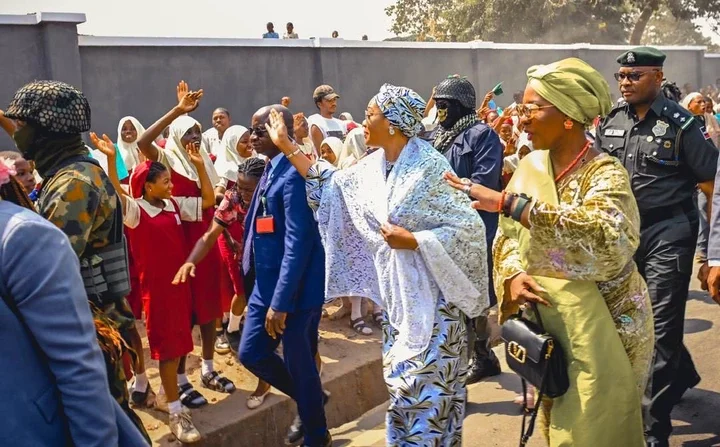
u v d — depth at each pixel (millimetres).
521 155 5973
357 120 13938
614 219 2504
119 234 3031
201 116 11734
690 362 4129
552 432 2682
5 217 1860
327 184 3355
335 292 3381
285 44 12680
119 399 2707
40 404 1870
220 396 4719
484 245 3119
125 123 6320
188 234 4832
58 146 2828
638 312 2725
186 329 4219
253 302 3996
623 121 3953
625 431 2625
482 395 4762
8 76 9461
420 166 3086
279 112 3691
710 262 3221
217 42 11766
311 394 3973
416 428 3105
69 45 9906
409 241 2992
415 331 3051
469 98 4535
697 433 4082
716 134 9234
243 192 4172
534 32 30484
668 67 22516
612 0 30172
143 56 10977
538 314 2688
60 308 1846
